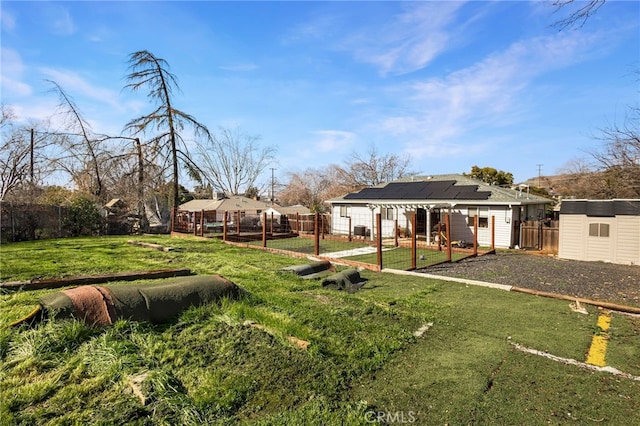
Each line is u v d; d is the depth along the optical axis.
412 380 2.99
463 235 17.19
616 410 2.60
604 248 10.97
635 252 10.45
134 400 2.47
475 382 2.97
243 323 4.07
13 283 5.43
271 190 47.28
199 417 2.34
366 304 5.23
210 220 24.45
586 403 2.70
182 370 2.98
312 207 33.78
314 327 4.12
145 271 6.96
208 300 4.56
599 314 5.12
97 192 21.55
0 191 21.42
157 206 24.50
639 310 5.19
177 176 22.11
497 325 4.51
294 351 3.39
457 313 5.01
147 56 20.75
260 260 9.78
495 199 15.91
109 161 21.55
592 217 11.21
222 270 7.99
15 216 14.90
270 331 3.85
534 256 12.45
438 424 2.39
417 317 4.72
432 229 17.69
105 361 2.98
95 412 2.33
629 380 3.08
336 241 17.56
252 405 2.53
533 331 4.31
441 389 2.85
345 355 3.39
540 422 2.44
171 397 2.51
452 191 18.20
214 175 36.19
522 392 2.84
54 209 16.59
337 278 6.61
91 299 3.78
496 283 7.46
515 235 15.55
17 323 3.59
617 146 14.41
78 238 16.11
